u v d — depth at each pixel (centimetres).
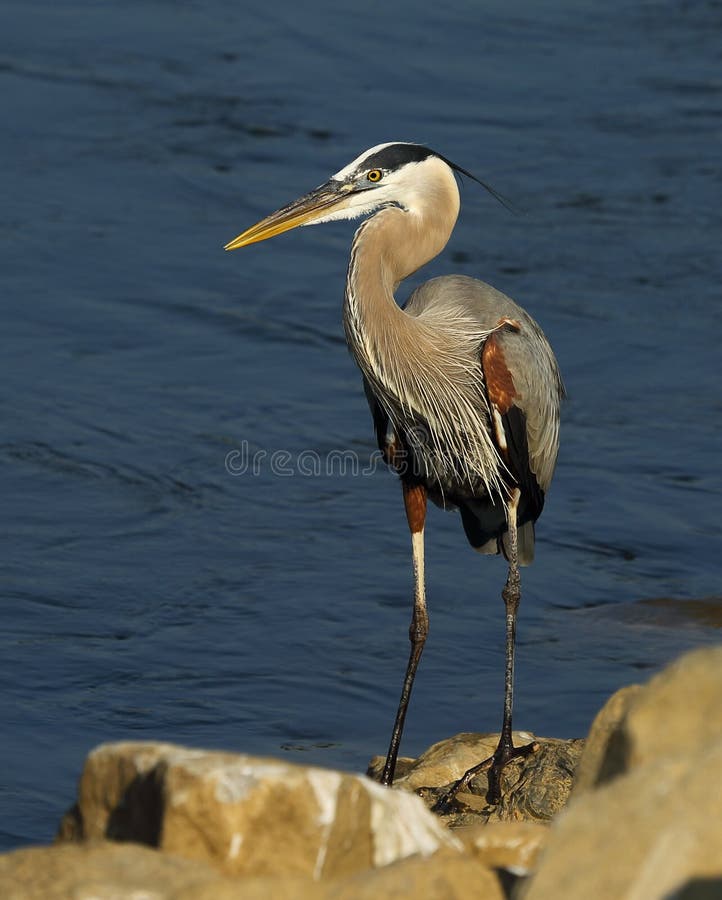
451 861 538
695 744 517
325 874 571
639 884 460
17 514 1412
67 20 2752
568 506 1491
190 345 1781
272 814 566
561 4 2897
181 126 2358
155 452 1545
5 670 1138
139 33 2708
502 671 1183
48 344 1756
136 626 1230
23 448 1532
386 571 1363
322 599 1297
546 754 922
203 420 1619
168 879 520
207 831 563
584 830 483
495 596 1322
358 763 1027
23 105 2392
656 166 2261
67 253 1969
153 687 1126
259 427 1614
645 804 480
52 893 507
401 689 1148
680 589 1328
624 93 2514
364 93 2500
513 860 612
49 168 2202
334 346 1803
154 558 1352
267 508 1465
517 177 2220
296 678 1155
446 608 1295
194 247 2014
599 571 1366
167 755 589
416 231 1027
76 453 1531
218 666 1168
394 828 589
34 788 955
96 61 2575
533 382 1069
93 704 1093
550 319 1847
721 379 1733
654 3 2923
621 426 1641
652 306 1883
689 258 2002
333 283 1956
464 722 1098
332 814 569
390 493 1519
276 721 1084
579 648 1220
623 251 2017
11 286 1881
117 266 1948
